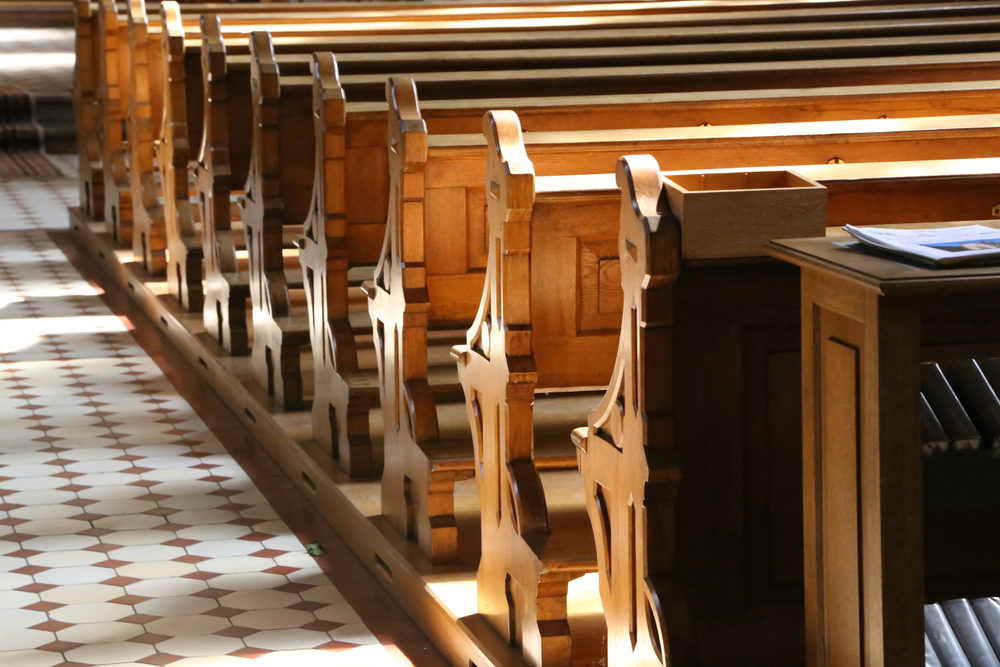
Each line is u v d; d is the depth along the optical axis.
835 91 7.45
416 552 5.96
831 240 3.71
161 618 5.89
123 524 7.05
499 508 5.10
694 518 4.19
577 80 8.23
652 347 3.96
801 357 3.85
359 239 7.10
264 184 8.06
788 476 4.24
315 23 12.06
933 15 11.48
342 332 7.10
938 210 5.28
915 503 3.33
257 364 8.66
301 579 6.33
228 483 7.68
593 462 4.49
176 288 10.88
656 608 4.02
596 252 5.00
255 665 5.43
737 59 9.28
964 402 3.83
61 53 27.94
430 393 5.93
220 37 9.06
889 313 3.24
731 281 4.04
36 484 7.64
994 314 4.02
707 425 4.14
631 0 13.41
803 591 4.32
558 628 4.76
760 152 6.21
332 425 7.21
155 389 9.57
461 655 5.27
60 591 6.18
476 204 5.98
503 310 4.82
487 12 12.66
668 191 3.96
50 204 17.38
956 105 7.43
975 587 4.39
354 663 5.44
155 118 11.86
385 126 6.96
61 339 10.88
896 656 3.39
